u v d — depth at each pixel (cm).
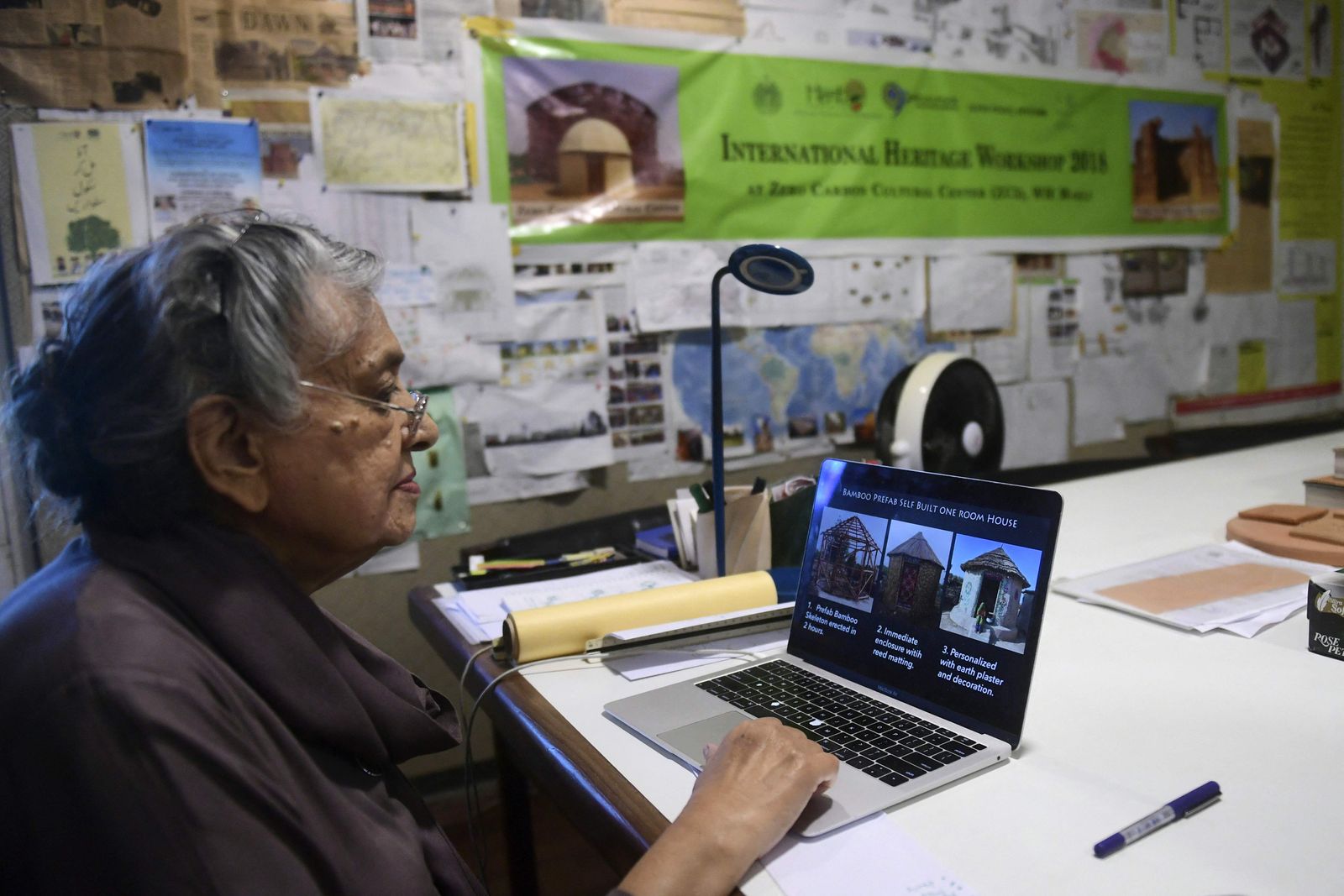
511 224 222
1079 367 311
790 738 72
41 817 56
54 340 69
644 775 79
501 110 219
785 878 63
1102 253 312
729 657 109
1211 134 330
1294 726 84
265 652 67
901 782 74
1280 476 201
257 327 66
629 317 237
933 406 177
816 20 254
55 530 73
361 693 75
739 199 248
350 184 206
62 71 182
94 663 57
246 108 196
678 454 246
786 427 261
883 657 94
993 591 86
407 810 78
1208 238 333
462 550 186
